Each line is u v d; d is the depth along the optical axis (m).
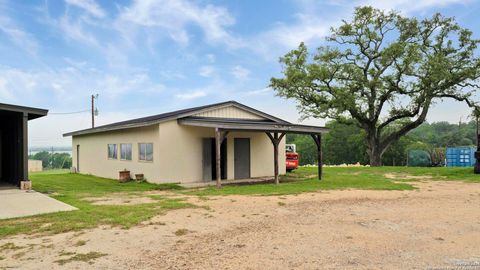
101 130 18.56
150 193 11.86
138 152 15.98
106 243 5.58
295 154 21.91
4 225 6.72
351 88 27.08
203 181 15.39
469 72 24.91
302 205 9.14
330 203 9.46
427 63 25.02
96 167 20.66
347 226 6.77
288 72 27.50
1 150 16.92
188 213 8.00
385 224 6.93
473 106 26.16
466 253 5.08
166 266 4.56
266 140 17.81
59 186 14.21
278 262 4.71
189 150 15.09
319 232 6.30
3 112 12.29
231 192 11.66
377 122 30.19
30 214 7.72
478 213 8.02
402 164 54.09
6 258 4.86
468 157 28.12
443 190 12.25
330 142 62.19
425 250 5.22
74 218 7.30
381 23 27.05
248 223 7.04
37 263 4.66
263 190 12.13
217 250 5.25
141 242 5.64
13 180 13.79
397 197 10.58
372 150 28.89
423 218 7.49
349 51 27.27
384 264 4.62
